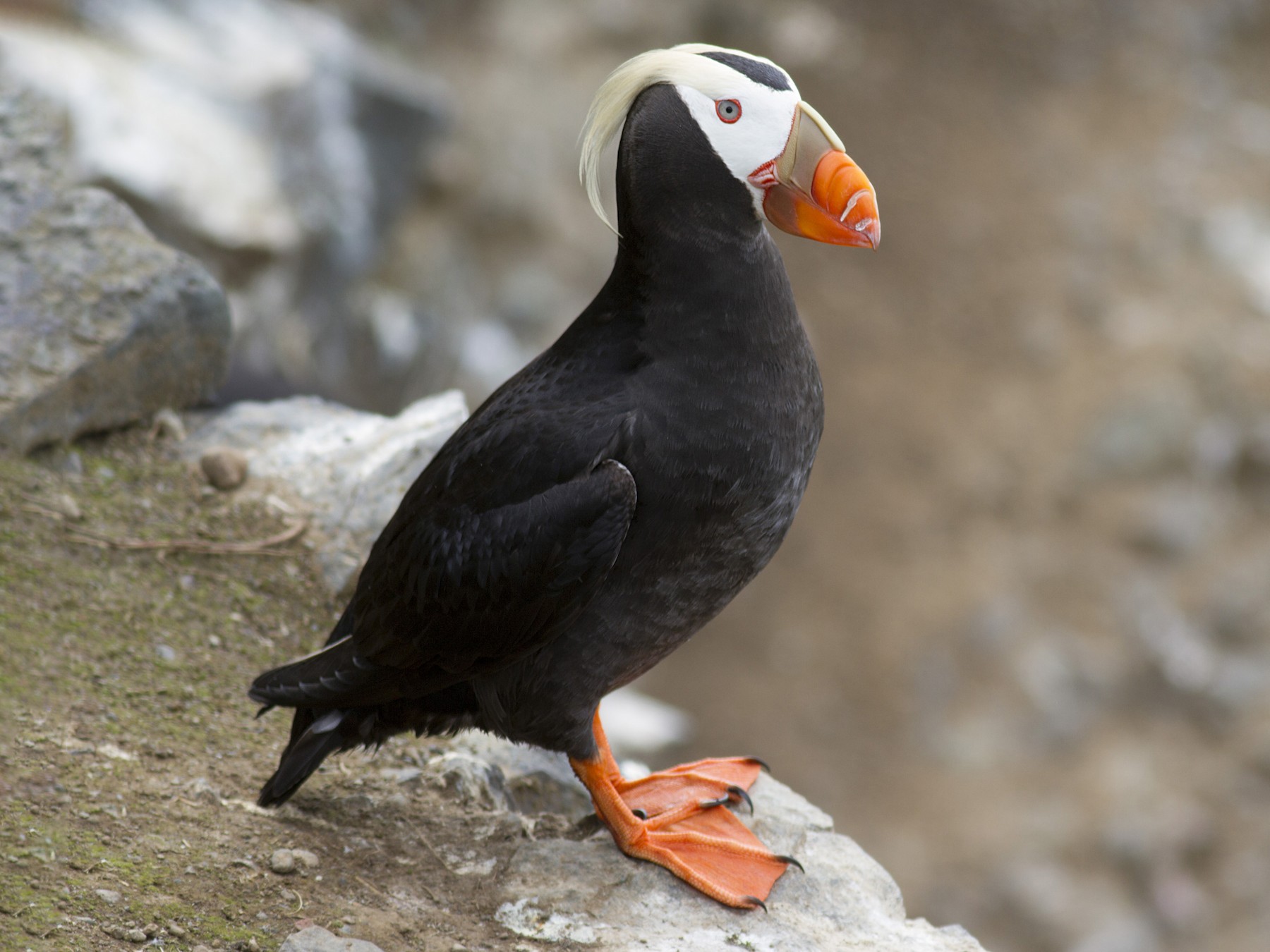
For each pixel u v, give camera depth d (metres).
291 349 13.57
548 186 18.56
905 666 15.76
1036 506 17.08
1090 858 14.48
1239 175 20.72
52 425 6.26
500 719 4.43
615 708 12.16
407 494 4.54
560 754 5.76
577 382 4.24
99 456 6.48
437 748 5.44
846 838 4.97
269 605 5.91
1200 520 16.84
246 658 5.54
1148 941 14.00
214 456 6.53
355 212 14.69
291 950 3.82
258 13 15.19
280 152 13.84
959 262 19.88
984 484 17.30
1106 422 17.48
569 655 4.22
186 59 13.76
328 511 6.45
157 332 6.68
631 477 4.01
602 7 20.61
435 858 4.54
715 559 4.21
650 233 4.17
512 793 5.34
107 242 6.75
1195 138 21.42
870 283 19.80
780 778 14.73
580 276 18.30
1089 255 19.67
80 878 4.00
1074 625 16.12
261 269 13.06
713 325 4.11
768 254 4.26
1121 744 15.44
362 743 4.70
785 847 4.80
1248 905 14.27
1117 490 17.09
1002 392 18.23
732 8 21.73
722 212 4.11
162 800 4.50
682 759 12.59
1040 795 14.92
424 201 17.56
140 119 12.55
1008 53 22.88
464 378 16.55
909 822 14.55
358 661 4.38
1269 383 17.69
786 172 4.02
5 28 12.62
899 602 16.30
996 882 14.14
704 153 4.05
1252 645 16.09
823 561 16.75
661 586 4.17
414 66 18.86
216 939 3.87
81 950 3.71
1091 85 22.41
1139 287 19.20
